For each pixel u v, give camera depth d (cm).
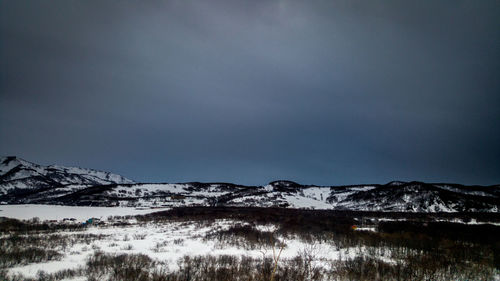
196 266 1561
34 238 2603
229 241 2775
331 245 2645
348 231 3312
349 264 1595
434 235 2970
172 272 1445
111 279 1300
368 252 2222
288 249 2442
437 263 1587
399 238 2791
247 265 1566
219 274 1349
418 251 2055
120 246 2481
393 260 1892
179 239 2855
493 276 1445
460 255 2002
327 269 1517
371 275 1331
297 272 1320
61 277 1332
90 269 1457
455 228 3275
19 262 1658
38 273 1408
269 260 1781
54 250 2023
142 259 1750
